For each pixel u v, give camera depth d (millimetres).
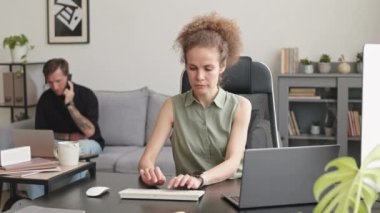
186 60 1611
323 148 1297
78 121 3561
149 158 1694
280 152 1265
